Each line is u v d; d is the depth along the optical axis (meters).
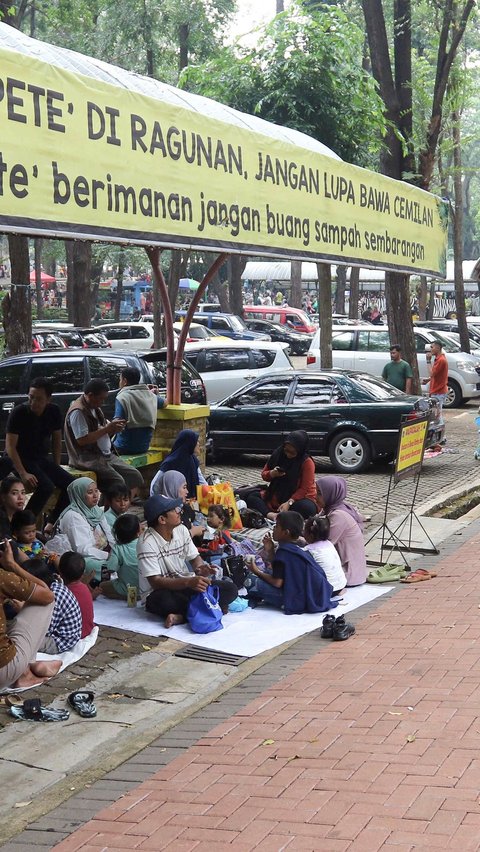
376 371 24.12
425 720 6.11
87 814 5.20
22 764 5.86
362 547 9.69
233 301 44.66
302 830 4.78
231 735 6.12
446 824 4.71
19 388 15.05
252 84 21.88
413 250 12.76
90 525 9.16
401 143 20.39
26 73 6.33
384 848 4.53
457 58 23.75
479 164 73.81
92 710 6.55
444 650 7.50
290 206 9.61
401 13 20.08
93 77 7.00
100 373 15.09
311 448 16.28
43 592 6.98
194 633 8.09
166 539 8.37
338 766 5.51
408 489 14.62
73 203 6.74
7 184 6.15
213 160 8.37
